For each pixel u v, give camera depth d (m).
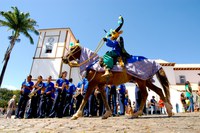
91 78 6.01
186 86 13.41
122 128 3.75
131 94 25.02
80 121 5.27
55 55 29.97
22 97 9.09
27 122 5.00
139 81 6.30
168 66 31.42
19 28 29.73
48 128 3.84
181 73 33.91
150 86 6.61
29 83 9.43
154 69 6.43
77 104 9.63
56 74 28.59
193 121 4.76
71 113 10.27
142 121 5.05
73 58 6.47
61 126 4.13
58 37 31.39
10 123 4.75
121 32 6.37
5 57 27.78
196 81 33.03
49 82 9.16
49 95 8.99
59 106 8.44
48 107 8.88
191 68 33.56
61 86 8.94
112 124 4.45
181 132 3.16
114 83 6.21
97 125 4.27
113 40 6.39
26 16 30.28
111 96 9.98
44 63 29.67
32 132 3.37
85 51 6.29
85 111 9.38
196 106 15.43
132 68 6.11
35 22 30.81
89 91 6.03
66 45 31.23
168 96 6.41
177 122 4.59
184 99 15.22
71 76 30.33
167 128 3.63
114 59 5.98
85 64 6.12
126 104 14.18
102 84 6.29
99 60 6.03
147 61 6.39
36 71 29.31
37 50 30.78
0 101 55.97
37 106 9.22
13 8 29.69
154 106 16.09
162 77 6.46
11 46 28.31
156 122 4.68
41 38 31.75
